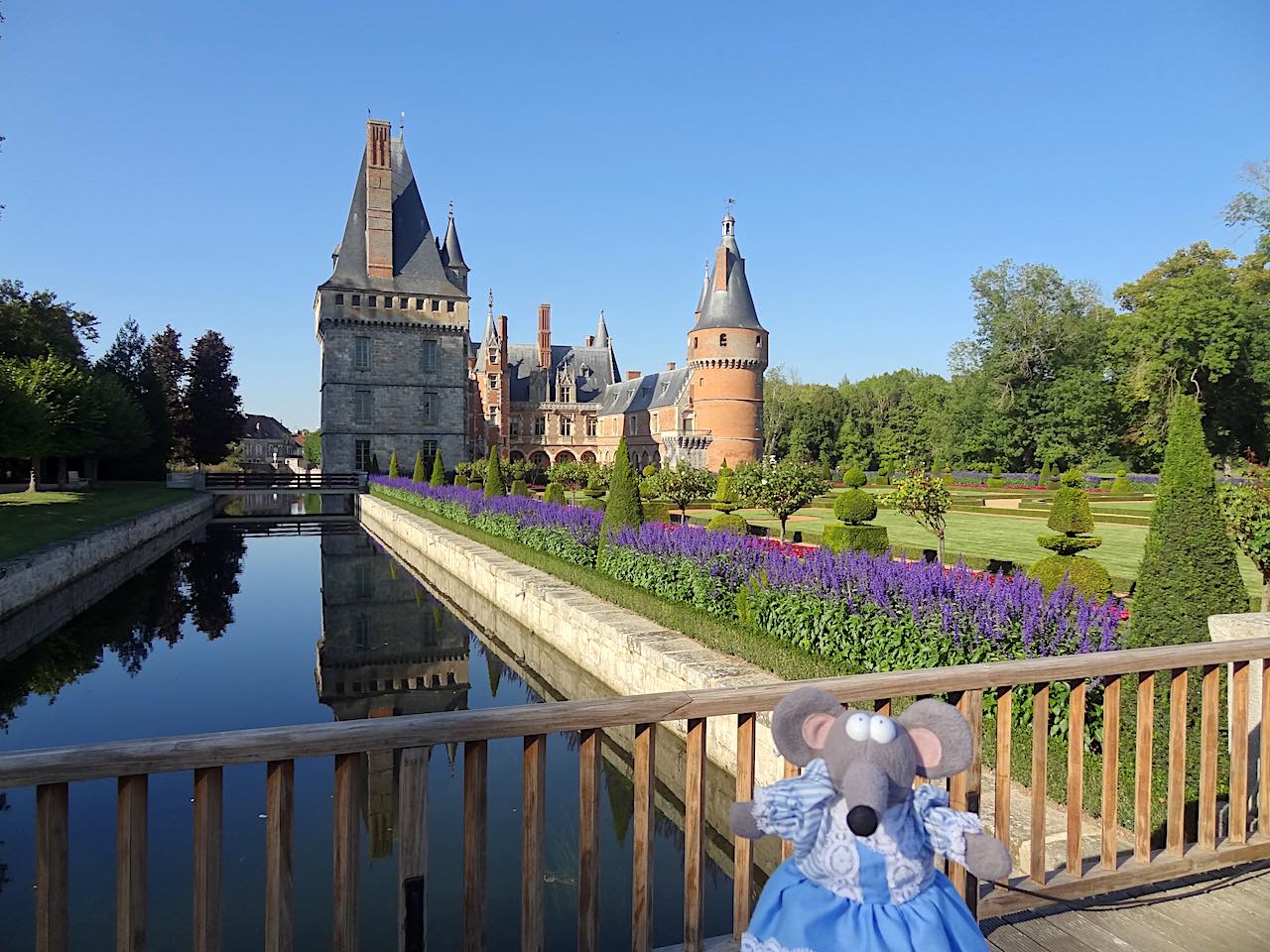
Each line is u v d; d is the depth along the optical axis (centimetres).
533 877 281
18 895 688
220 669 1500
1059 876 366
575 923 665
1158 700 539
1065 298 5769
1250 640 387
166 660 1560
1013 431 5875
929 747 221
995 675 326
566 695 1334
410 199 6266
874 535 1845
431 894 707
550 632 1441
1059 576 1259
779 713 227
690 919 304
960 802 329
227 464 9788
